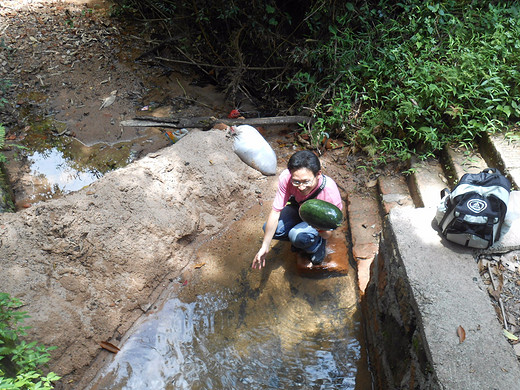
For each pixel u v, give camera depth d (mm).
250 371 3719
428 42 5652
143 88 6945
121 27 8070
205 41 7137
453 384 2562
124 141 6051
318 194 3859
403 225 3527
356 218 4891
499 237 3289
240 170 5352
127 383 3695
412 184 5020
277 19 6469
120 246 4297
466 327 2836
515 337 2896
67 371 3697
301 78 6309
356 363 3766
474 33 5738
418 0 6047
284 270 4461
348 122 5695
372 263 4035
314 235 4082
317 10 5969
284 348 3861
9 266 3912
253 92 6938
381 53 5871
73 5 8562
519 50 5293
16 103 6590
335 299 4207
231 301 4246
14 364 3365
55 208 4273
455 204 3244
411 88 5348
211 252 4707
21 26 7906
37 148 5988
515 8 5734
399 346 3244
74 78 7020
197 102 6738
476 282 3105
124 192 4602
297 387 3609
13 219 4184
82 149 5961
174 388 3643
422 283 3098
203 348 3898
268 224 4000
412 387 2951
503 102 5086
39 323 3727
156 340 3979
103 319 3984
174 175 4945
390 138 5504
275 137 6113
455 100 5254
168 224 4586
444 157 5105
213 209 5016
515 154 4660
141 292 4223
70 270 4078
